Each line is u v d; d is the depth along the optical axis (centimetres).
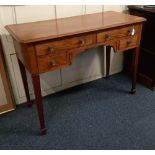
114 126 165
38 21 169
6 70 173
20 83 187
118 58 236
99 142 151
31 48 129
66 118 175
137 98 198
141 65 216
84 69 218
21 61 158
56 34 133
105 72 234
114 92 209
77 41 145
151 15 184
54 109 187
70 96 205
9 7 157
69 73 210
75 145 149
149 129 161
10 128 167
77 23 159
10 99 183
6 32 163
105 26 150
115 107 187
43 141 154
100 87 218
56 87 208
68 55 146
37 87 144
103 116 176
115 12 193
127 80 229
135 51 181
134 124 166
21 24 159
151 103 190
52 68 143
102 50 218
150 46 198
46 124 169
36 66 136
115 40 163
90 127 165
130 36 169
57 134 159
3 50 167
